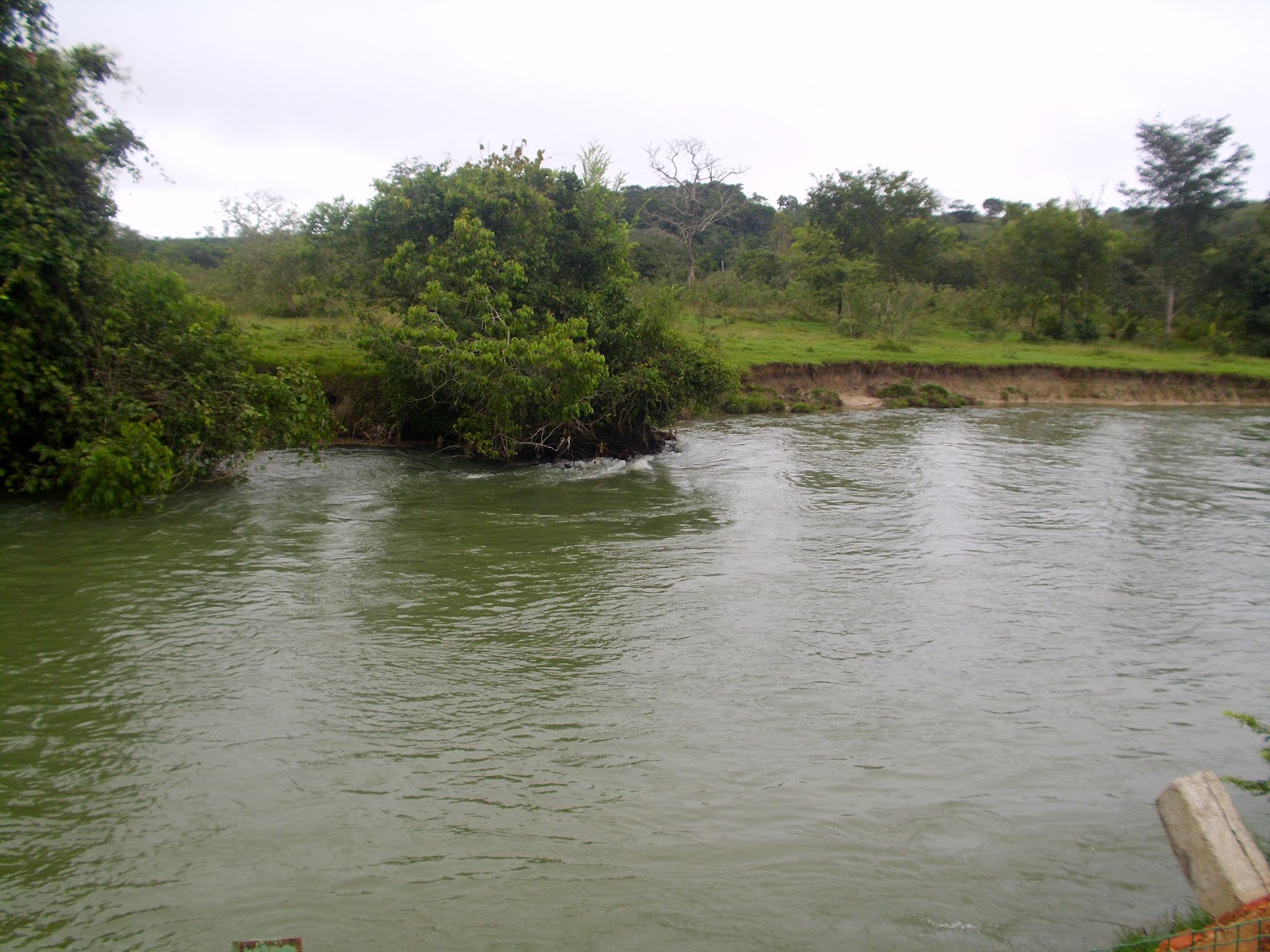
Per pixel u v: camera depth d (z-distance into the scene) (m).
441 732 7.23
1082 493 17.78
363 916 5.08
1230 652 9.41
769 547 13.14
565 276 22.23
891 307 46.12
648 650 9.06
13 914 5.05
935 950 4.90
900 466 20.50
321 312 26.25
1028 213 54.47
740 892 5.36
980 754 7.10
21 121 14.55
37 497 14.89
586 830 5.95
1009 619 10.29
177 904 5.15
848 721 7.61
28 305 14.42
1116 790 6.62
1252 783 5.75
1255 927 4.07
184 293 17.39
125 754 6.79
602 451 20.80
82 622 9.38
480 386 18.34
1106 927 5.10
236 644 8.91
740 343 37.09
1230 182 50.94
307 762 6.72
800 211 72.06
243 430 15.88
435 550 12.50
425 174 21.95
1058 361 38.81
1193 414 33.00
